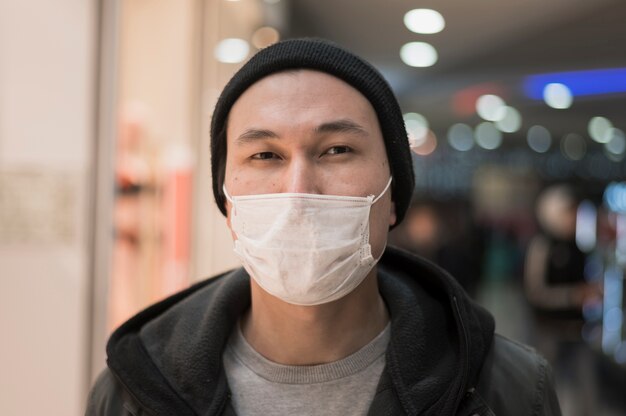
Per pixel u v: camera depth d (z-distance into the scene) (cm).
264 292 101
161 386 100
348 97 97
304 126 93
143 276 289
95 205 243
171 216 309
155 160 296
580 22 441
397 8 397
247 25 360
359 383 99
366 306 102
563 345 456
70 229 241
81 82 241
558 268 461
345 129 95
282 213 94
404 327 101
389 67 556
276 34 384
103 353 244
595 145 1066
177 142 310
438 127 970
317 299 95
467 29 450
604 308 487
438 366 102
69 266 241
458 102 748
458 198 1152
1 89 238
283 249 93
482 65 563
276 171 98
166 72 300
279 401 98
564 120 891
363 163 97
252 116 96
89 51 241
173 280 307
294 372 99
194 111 325
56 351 240
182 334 105
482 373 104
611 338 464
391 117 102
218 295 107
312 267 93
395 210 113
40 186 240
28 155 239
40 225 240
